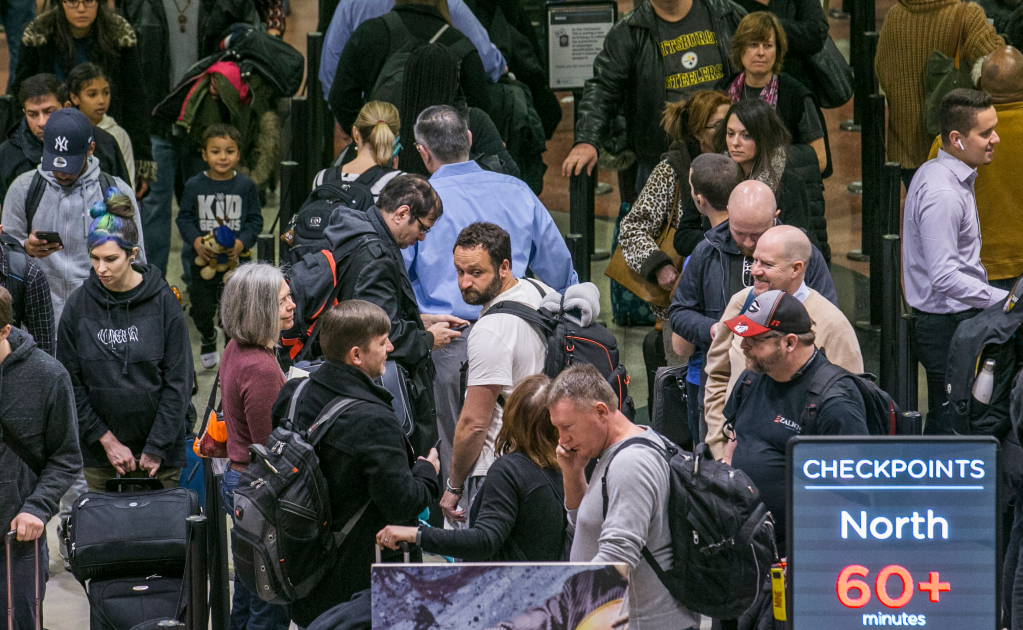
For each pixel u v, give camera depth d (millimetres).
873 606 8320
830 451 8266
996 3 24688
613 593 8742
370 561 11359
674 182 16875
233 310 12422
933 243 15891
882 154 21891
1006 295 15234
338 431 10961
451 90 18422
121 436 15359
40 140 19000
